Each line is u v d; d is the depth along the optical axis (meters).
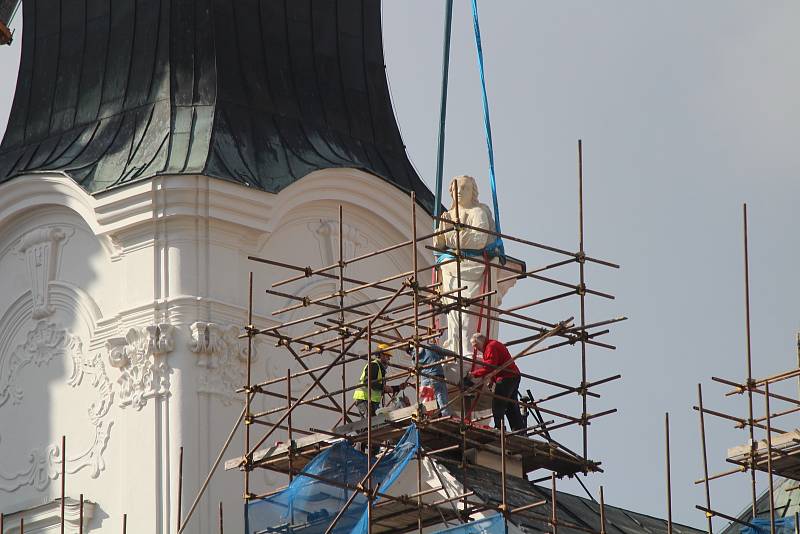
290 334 124.75
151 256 123.94
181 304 123.06
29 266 126.81
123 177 125.00
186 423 121.69
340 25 132.25
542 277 114.38
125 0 129.62
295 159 126.94
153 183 123.62
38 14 131.50
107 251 125.31
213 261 123.75
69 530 122.88
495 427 112.75
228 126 126.56
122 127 127.56
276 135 127.56
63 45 130.62
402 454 109.19
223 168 124.50
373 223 128.50
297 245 126.44
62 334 125.69
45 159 128.00
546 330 113.00
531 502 113.38
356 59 132.38
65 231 126.50
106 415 123.69
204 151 124.81
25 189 126.31
